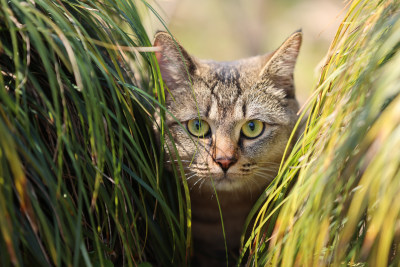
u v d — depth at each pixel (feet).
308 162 2.18
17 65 2.02
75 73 2.03
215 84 2.45
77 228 2.03
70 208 2.09
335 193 2.06
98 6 2.23
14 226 2.01
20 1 2.08
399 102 1.95
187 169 2.43
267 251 2.21
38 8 2.14
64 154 2.17
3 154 2.00
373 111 1.97
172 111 2.45
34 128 2.10
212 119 2.42
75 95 2.10
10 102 2.00
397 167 1.98
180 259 2.38
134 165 2.26
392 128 1.97
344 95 2.10
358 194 2.03
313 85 2.30
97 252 2.16
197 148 2.42
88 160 2.11
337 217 2.09
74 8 2.18
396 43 2.05
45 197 2.07
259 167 2.45
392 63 1.98
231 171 2.41
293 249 2.10
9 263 2.00
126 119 2.24
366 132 2.04
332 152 2.05
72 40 2.10
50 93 2.15
